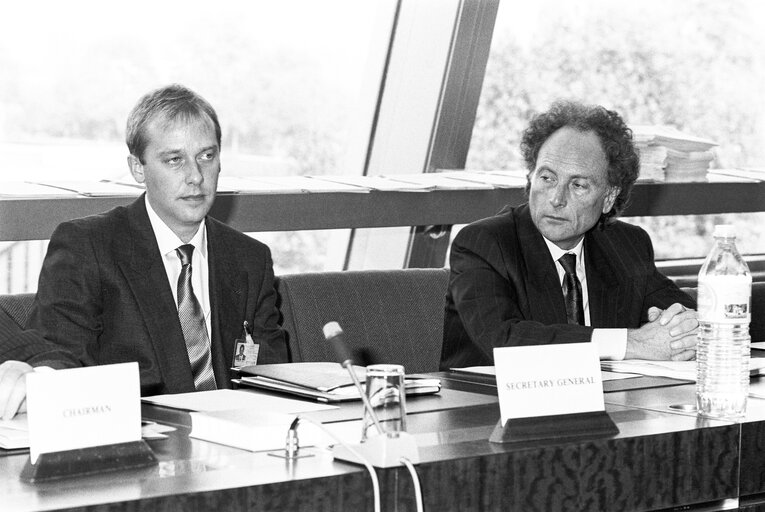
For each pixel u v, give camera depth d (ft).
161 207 10.50
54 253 10.34
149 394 10.04
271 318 11.14
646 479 6.89
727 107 19.97
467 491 6.25
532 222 11.33
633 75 18.90
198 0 15.31
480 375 9.81
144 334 10.19
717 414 7.62
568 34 18.12
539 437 6.74
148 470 5.93
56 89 14.48
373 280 13.29
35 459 5.75
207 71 15.53
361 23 16.58
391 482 5.98
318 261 17.26
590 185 10.85
